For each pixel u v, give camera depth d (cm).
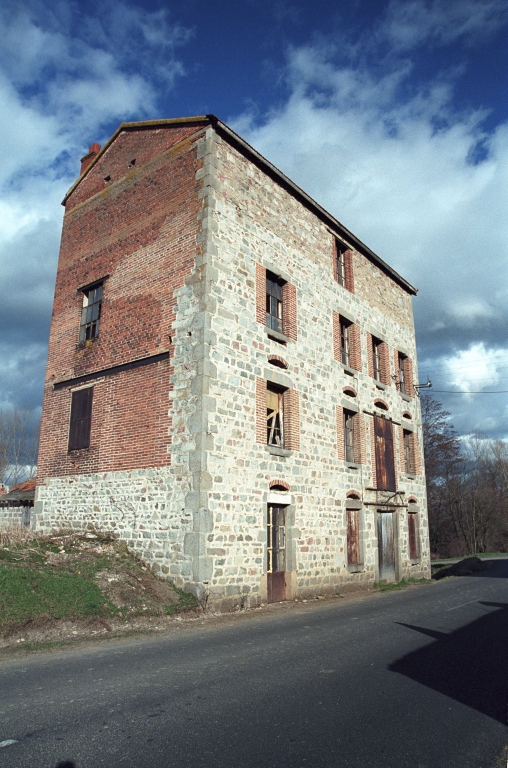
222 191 1394
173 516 1220
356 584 1638
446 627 959
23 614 866
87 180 1759
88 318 1625
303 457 1498
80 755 408
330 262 1798
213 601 1152
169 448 1268
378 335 2019
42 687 584
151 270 1445
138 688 576
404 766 396
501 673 659
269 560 1351
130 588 1090
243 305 1384
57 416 1612
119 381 1442
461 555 4938
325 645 802
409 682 609
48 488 1570
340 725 473
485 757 418
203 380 1238
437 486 4588
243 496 1277
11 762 396
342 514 1622
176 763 395
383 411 1967
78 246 1720
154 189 1510
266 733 452
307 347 1598
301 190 1658
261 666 672
